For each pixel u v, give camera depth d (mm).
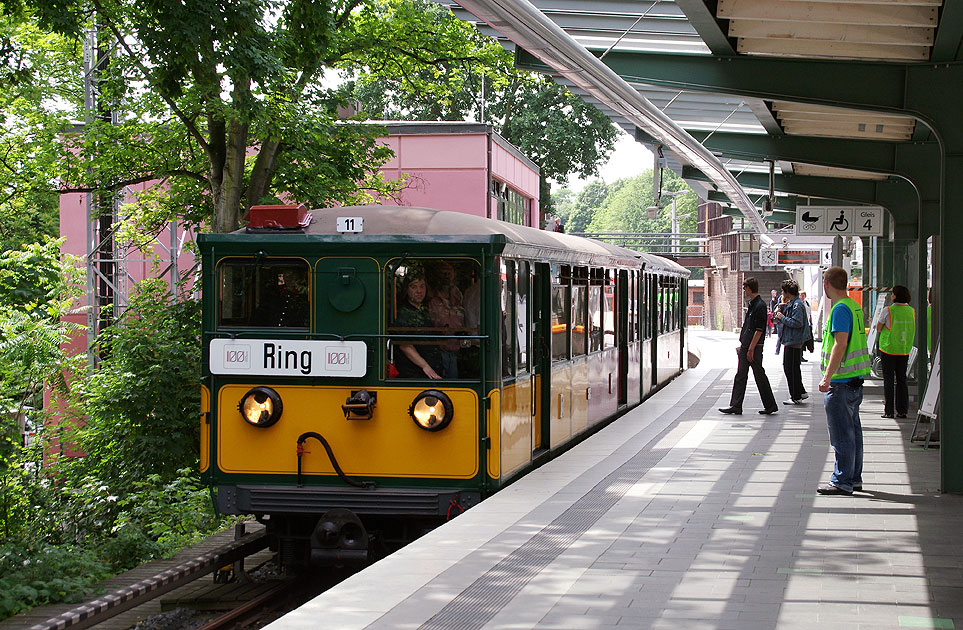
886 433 14398
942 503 9336
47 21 14578
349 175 19562
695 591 6410
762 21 10375
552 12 12875
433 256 9070
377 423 9078
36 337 16969
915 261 19188
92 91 19609
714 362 31516
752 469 11164
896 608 6023
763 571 6906
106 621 8953
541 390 11180
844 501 9430
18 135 19047
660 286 21516
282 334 9188
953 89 10266
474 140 30078
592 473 10805
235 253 9258
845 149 17516
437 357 9070
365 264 9133
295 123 16688
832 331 9711
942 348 9891
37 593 9211
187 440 17516
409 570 6922
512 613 5945
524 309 10180
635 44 13039
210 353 9234
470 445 9008
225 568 9695
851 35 10367
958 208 10000
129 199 23828
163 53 14297
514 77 21969
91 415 17500
